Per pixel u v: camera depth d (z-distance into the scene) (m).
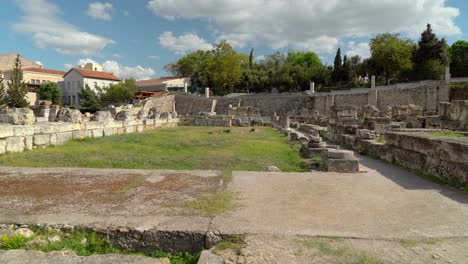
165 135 21.36
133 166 10.18
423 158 7.77
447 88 43.03
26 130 13.51
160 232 3.80
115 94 74.12
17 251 3.25
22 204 4.77
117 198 5.11
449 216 4.48
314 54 91.44
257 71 84.81
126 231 3.84
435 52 58.12
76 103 87.31
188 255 3.69
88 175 6.76
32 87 77.06
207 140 18.50
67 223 3.99
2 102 52.81
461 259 3.21
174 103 69.69
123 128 23.22
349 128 16.59
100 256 3.20
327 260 3.16
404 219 4.34
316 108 58.28
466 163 6.14
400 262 3.14
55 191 5.50
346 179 6.86
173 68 97.25
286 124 28.36
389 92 48.53
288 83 75.50
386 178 7.08
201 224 4.00
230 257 3.25
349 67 74.25
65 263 3.03
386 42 59.53
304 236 3.71
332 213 4.54
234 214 4.41
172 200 5.02
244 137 21.12
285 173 7.32
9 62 91.50
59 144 15.37
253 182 6.35
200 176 6.80
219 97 67.88
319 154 12.56
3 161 10.57
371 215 4.48
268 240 3.59
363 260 3.18
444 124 15.00
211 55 83.06
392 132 9.99
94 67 112.62
